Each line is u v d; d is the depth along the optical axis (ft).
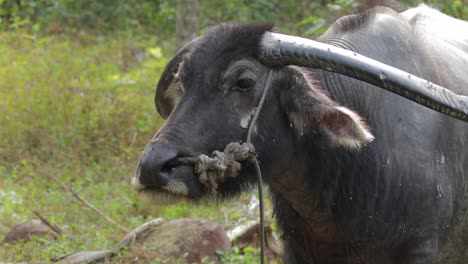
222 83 14.06
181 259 20.81
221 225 24.22
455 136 15.48
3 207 25.08
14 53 36.94
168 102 16.16
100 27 44.39
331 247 15.76
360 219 15.10
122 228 23.36
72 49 38.47
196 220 21.77
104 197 26.43
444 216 15.16
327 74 15.07
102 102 31.65
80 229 23.52
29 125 30.94
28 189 27.12
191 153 13.70
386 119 14.90
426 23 17.80
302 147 14.84
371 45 15.42
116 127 30.76
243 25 14.44
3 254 21.47
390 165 14.84
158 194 13.80
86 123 30.91
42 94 31.96
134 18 45.65
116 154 29.81
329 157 14.89
